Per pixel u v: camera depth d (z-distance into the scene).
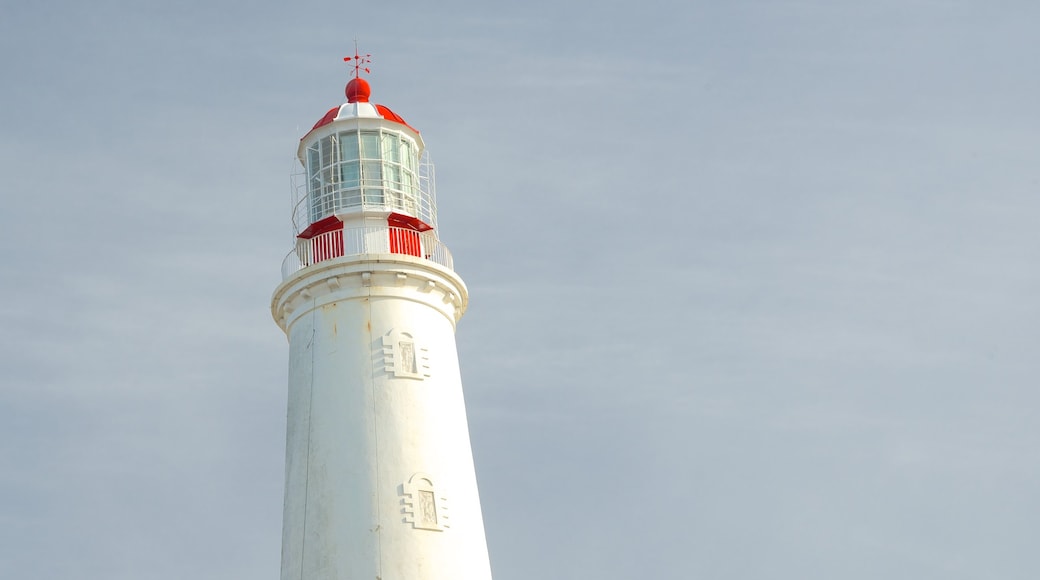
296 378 46.97
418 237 48.25
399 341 46.34
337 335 46.50
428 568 43.69
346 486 44.50
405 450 45.00
